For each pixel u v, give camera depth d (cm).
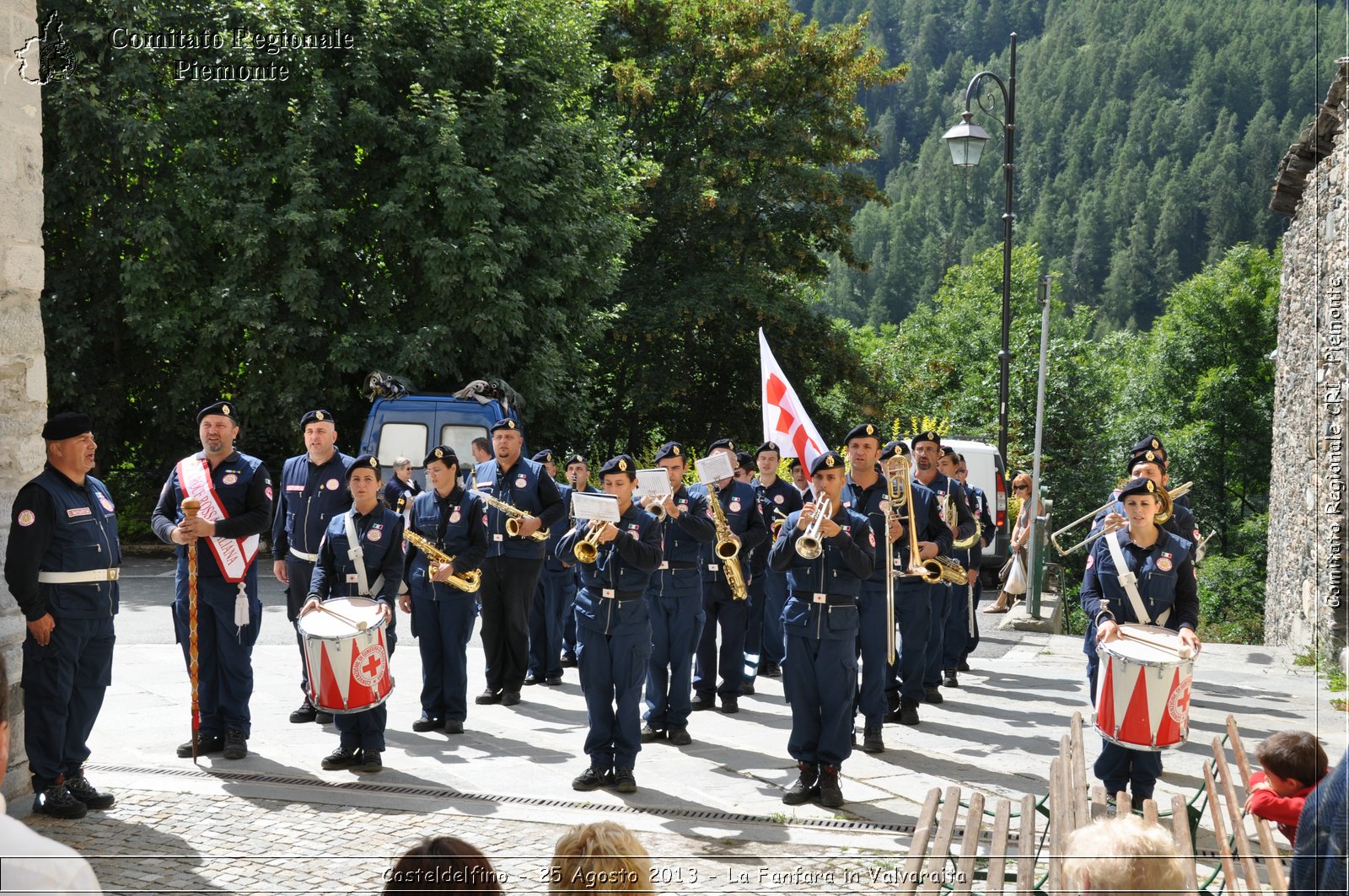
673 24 3048
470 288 2073
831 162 3177
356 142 2067
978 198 9925
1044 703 1023
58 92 1897
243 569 763
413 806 664
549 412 2334
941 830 462
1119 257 6103
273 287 2047
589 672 712
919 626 920
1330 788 319
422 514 869
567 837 310
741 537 974
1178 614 682
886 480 856
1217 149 5328
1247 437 4384
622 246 2381
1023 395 4266
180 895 526
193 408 2198
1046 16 10950
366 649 714
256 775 724
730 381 3102
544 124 2198
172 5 1991
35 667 628
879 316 9588
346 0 2066
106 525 666
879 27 13162
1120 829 313
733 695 973
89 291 2095
